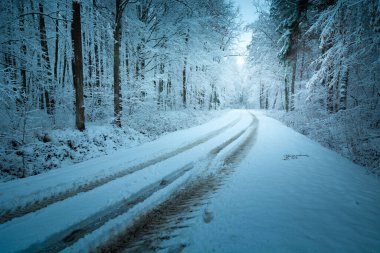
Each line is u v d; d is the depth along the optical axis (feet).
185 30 52.42
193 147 29.04
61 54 59.31
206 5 54.60
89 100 40.04
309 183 15.98
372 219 10.69
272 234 9.41
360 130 33.30
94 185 16.02
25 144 22.91
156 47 48.49
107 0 43.34
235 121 63.52
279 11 69.31
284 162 21.97
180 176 18.13
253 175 18.06
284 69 81.35
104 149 28.12
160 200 13.73
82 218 11.48
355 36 33.45
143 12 46.57
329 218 10.77
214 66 76.02
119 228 10.66
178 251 8.68
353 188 15.10
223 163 22.02
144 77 47.50
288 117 67.51
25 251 8.96
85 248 9.20
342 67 35.70
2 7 30.50
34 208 12.62
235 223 10.53
